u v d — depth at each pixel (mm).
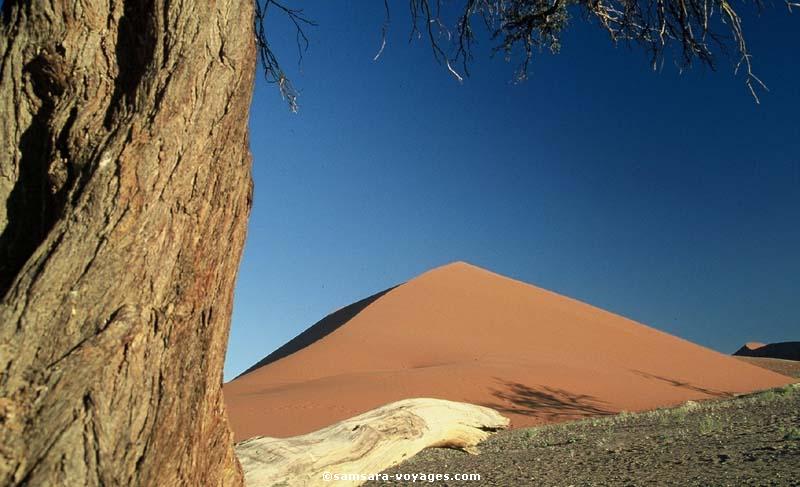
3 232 3346
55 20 3424
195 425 2959
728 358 61250
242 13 3383
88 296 2729
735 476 7656
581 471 9570
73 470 2475
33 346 2617
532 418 32938
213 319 3094
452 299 62656
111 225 2855
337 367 47906
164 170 3002
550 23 7703
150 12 3314
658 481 8000
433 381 38750
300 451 5203
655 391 42438
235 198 3254
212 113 3182
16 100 3438
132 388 2678
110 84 3393
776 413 14070
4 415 2465
